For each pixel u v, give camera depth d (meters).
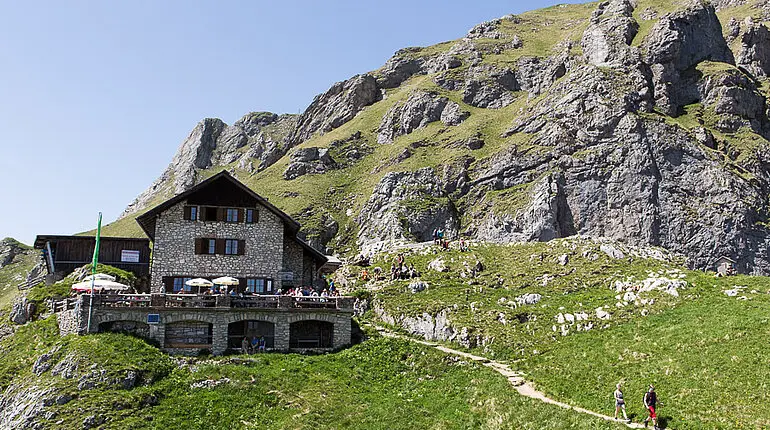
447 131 183.12
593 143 149.12
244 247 59.91
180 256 58.78
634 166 142.88
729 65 169.50
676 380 37.12
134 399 40.84
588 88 156.88
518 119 170.62
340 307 52.06
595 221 141.38
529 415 36.19
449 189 157.00
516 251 75.31
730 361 37.41
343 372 46.62
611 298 54.69
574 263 67.50
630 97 152.62
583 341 47.66
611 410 35.78
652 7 191.62
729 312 45.06
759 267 134.25
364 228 153.12
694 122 156.00
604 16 185.12
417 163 167.75
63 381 42.44
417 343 51.91
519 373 44.88
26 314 61.88
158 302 49.47
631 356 42.09
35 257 173.38
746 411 32.47
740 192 140.00
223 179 60.81
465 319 55.97
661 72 162.50
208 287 57.94
